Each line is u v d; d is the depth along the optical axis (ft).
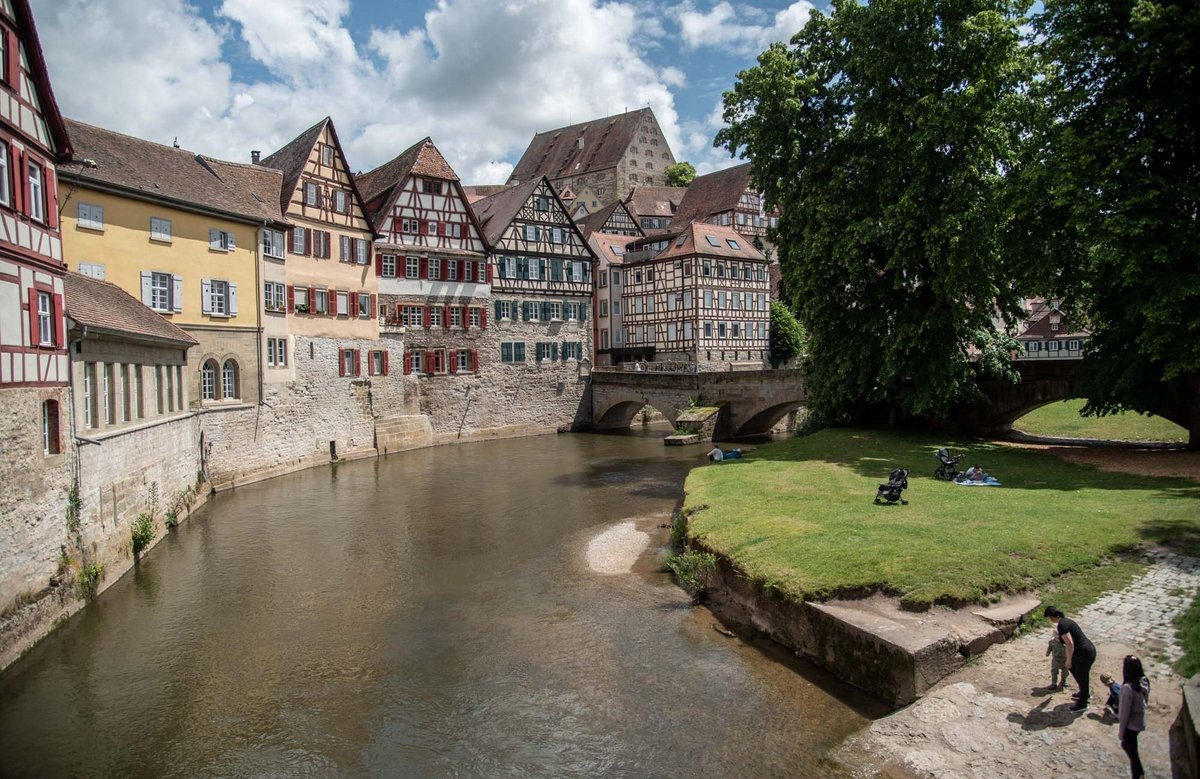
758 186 103.14
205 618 50.93
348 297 127.75
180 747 34.86
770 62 94.73
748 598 46.88
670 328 196.13
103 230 82.23
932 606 38.96
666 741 33.76
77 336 52.85
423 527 76.48
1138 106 62.69
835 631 38.83
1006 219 76.33
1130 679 26.02
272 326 109.81
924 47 83.25
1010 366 95.09
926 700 33.32
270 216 107.76
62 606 49.21
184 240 92.22
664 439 140.26
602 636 46.32
